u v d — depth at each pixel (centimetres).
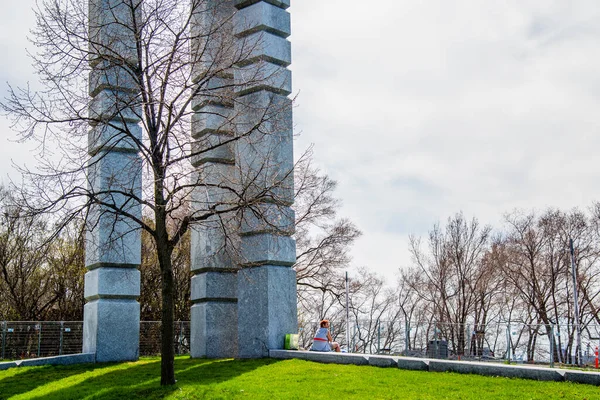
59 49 1644
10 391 1563
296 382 1447
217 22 1875
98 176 1853
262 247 1923
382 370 1574
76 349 2639
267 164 1783
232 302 2128
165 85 1591
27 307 3862
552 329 2397
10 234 3391
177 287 3809
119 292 1952
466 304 5075
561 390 1276
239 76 1995
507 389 1299
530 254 4728
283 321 1936
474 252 5075
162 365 1473
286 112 1988
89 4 2005
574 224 4734
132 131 1964
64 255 3703
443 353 2653
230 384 1442
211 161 2094
